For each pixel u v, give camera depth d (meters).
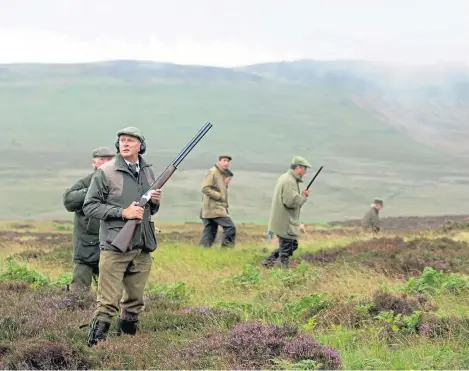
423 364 11.05
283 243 23.73
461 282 16.92
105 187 12.58
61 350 11.20
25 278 18.38
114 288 12.52
